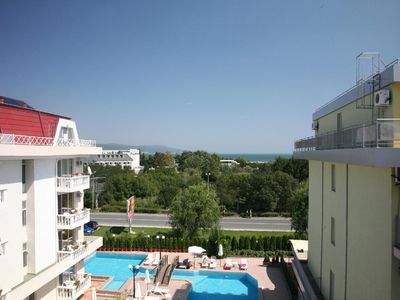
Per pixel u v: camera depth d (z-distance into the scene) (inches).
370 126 406.9
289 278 1072.2
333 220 646.5
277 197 2427.4
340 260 588.7
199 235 1696.6
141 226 2007.9
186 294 1032.8
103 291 1037.2
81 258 930.1
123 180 2893.7
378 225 434.6
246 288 1155.9
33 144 765.9
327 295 669.3
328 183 674.2
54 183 842.8
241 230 1919.3
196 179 2933.1
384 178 418.9
